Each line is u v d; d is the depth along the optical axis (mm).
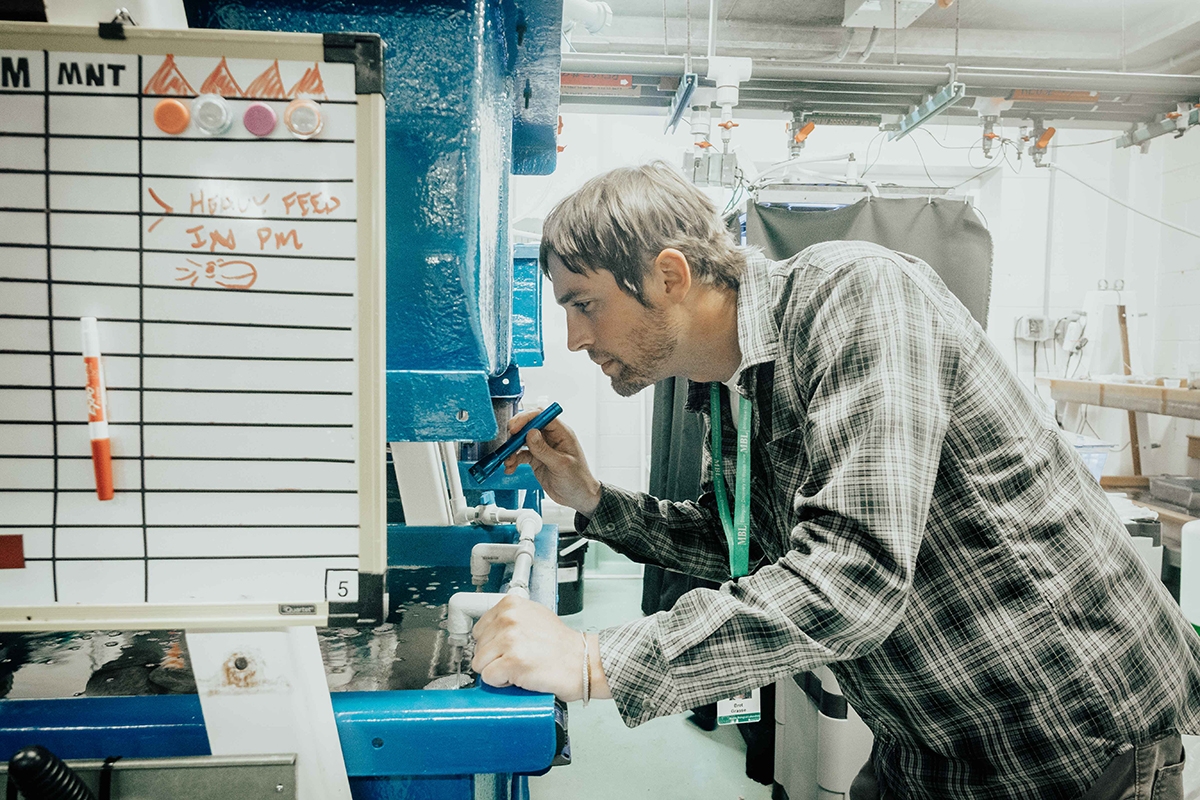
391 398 513
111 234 419
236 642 477
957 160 3535
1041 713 673
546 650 538
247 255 425
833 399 590
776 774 1812
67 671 657
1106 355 3330
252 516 440
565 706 663
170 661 677
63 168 414
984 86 2535
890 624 529
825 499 551
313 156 420
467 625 713
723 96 2287
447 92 513
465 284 520
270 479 438
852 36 2688
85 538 436
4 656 693
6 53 406
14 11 440
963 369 658
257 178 420
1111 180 3521
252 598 444
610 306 741
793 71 2404
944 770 759
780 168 2467
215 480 437
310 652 484
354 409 435
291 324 429
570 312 773
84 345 417
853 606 522
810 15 2857
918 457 551
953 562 666
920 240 2109
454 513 1094
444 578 1002
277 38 411
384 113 447
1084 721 671
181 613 441
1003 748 700
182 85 414
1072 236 3547
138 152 415
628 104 2605
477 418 515
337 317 430
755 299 727
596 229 702
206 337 428
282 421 435
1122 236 3523
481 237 537
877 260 622
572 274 731
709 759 2012
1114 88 2549
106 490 427
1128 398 2920
